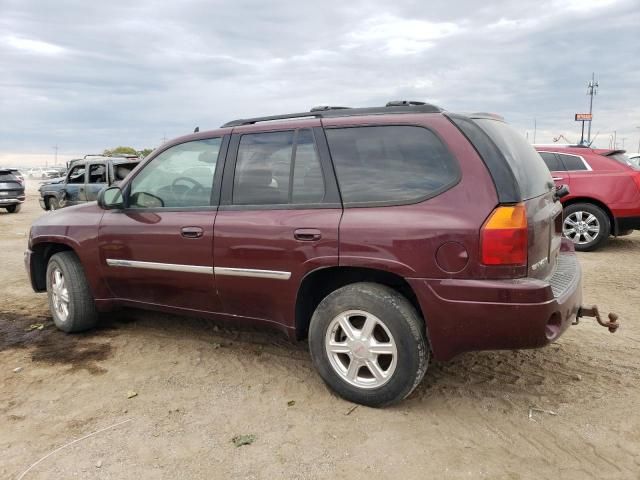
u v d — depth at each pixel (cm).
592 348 433
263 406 345
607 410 332
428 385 370
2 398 364
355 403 344
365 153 342
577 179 851
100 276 455
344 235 330
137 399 359
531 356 417
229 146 395
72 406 351
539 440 301
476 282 298
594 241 848
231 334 481
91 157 1500
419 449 294
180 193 414
